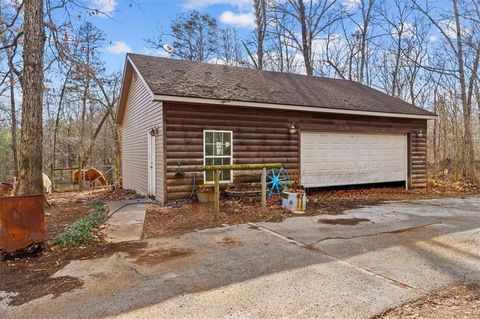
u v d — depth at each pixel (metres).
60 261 4.33
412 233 5.62
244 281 3.62
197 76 10.12
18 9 8.80
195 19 24.14
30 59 6.82
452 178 13.84
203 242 5.16
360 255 4.48
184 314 2.92
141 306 3.07
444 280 3.63
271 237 5.42
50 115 25.78
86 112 27.48
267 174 9.66
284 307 3.03
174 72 9.98
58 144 27.06
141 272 3.93
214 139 8.93
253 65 22.59
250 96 9.29
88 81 20.59
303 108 9.83
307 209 7.92
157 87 8.21
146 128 10.23
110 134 29.12
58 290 3.45
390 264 4.14
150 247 4.92
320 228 6.02
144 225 6.32
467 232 5.68
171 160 8.38
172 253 4.63
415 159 12.55
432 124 19.66
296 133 10.16
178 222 6.58
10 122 21.89
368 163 11.65
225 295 3.29
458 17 12.97
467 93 14.31
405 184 12.47
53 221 6.77
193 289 3.43
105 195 11.55
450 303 3.10
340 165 11.09
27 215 4.50
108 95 22.70
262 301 3.15
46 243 5.00
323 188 11.31
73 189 16.36
